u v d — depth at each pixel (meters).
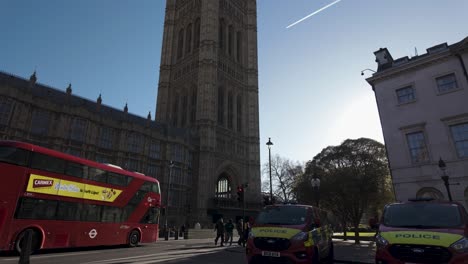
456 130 26.50
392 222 9.69
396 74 30.98
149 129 55.62
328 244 13.25
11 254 16.30
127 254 16.89
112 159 49.06
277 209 11.94
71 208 17.97
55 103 43.31
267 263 9.84
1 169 15.09
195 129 70.00
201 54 75.88
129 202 22.17
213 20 78.81
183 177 59.62
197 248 21.86
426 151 27.59
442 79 28.16
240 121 81.12
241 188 27.80
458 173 25.34
